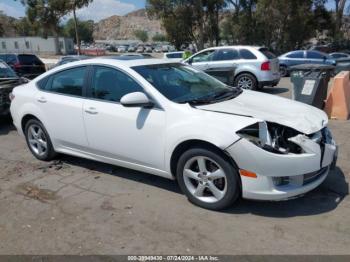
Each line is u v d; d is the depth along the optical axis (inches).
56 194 167.2
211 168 143.9
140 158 161.8
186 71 184.2
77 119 180.1
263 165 130.2
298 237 126.3
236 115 138.9
